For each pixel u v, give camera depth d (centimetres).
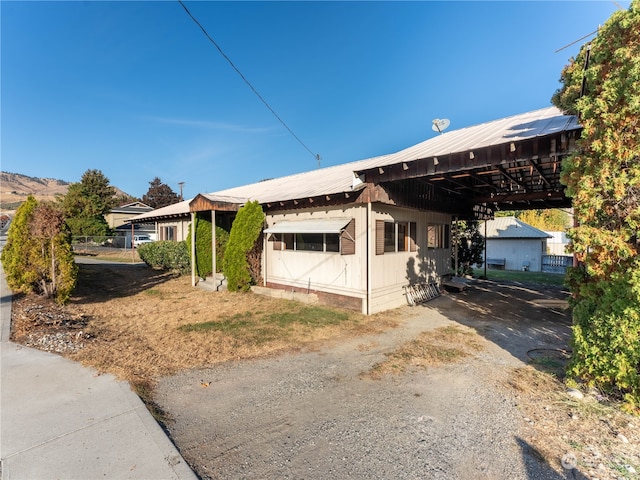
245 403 408
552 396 430
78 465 275
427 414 385
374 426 359
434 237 1310
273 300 1058
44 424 336
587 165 403
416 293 1126
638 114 357
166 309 921
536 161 752
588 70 399
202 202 1272
